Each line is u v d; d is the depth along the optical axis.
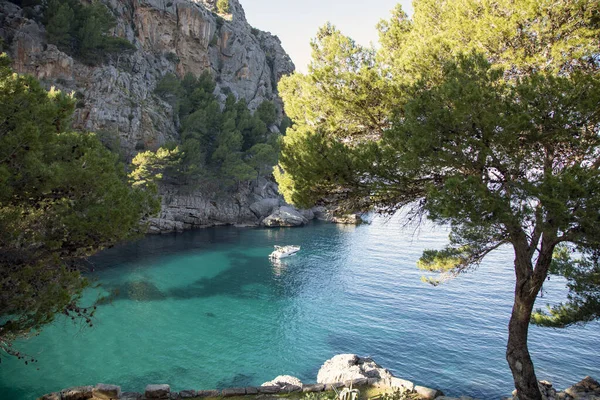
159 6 94.56
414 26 12.65
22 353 24.72
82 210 11.25
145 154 61.88
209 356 25.86
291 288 41.41
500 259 54.25
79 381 21.94
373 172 10.57
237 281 43.50
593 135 8.75
